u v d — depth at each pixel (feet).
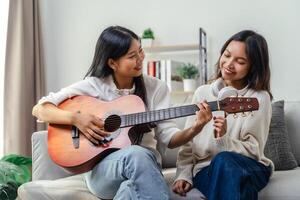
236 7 9.67
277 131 6.49
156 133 5.27
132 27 10.48
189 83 9.36
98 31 10.75
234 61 4.99
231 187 4.13
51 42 11.00
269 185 4.83
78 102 5.20
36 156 5.80
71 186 4.99
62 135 4.94
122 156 4.21
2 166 6.07
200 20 9.94
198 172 4.92
